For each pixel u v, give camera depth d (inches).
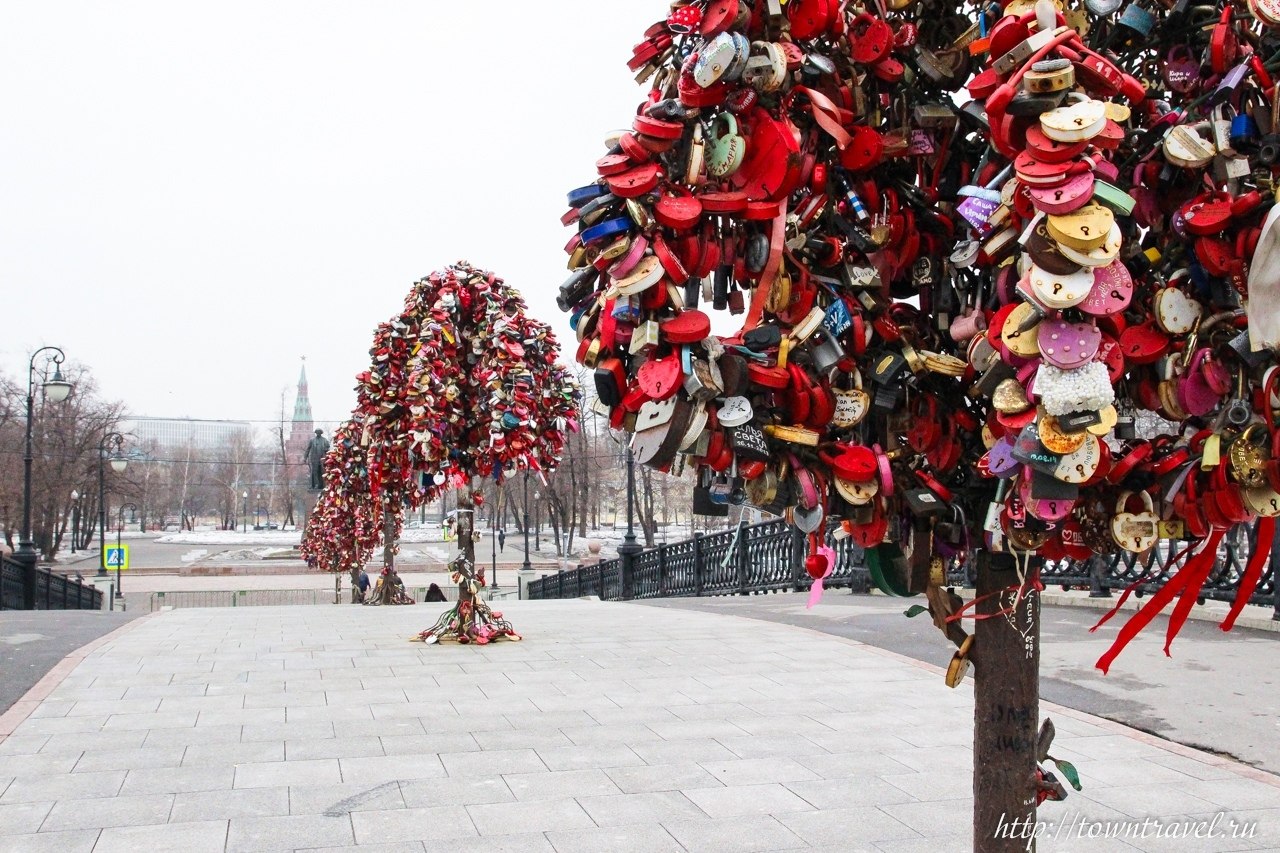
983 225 65.9
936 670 311.9
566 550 2028.8
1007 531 75.5
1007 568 83.2
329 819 172.2
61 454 1761.8
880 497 78.3
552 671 313.9
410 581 1346.0
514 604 591.8
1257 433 64.6
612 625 435.8
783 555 597.3
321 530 914.7
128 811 175.3
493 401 351.9
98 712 252.2
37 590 811.4
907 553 82.5
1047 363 59.4
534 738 227.6
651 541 1793.8
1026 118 60.1
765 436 71.5
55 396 824.3
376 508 664.4
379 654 349.4
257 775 197.3
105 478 1852.9
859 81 74.8
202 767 202.4
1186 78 73.2
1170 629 73.9
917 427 79.3
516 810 177.8
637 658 339.0
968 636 86.0
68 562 1893.5
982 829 84.2
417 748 218.4
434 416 357.1
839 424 75.3
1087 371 58.8
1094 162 56.9
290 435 3440.0
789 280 71.2
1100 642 326.3
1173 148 66.7
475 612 380.8
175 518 3873.0
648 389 64.1
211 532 3198.8
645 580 808.9
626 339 66.2
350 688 285.3
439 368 358.6
